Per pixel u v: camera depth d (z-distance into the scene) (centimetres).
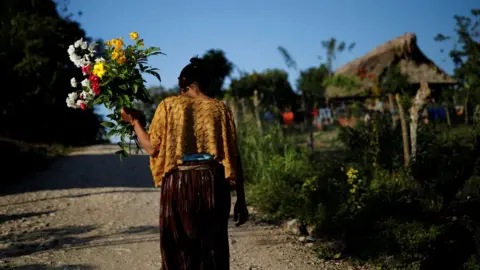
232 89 3139
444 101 1523
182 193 340
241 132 1180
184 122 346
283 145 1160
